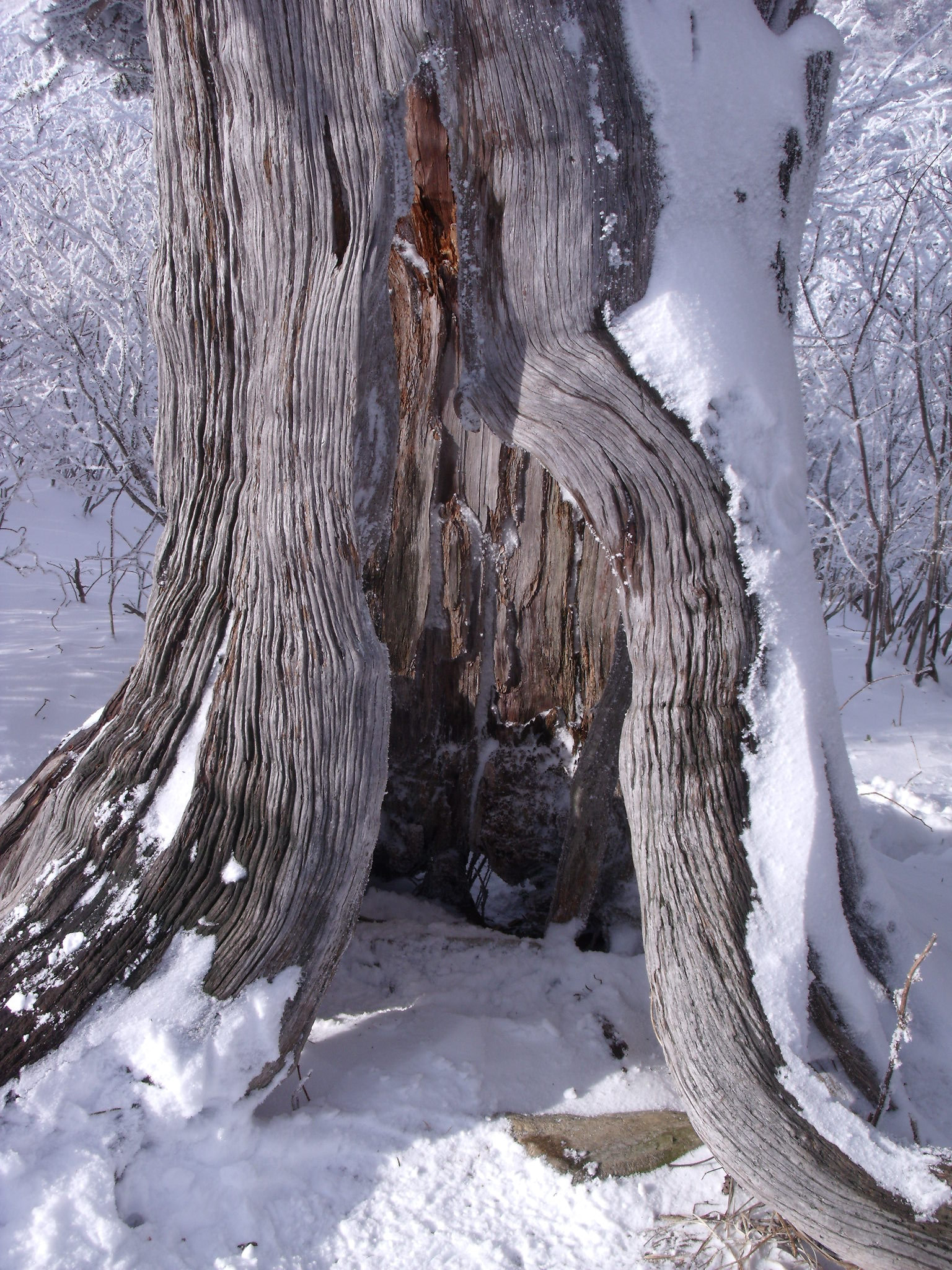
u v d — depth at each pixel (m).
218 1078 1.97
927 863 3.87
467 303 2.07
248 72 2.01
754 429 1.94
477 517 3.28
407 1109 2.18
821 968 1.94
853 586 7.21
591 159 1.88
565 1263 1.88
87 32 3.23
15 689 4.65
